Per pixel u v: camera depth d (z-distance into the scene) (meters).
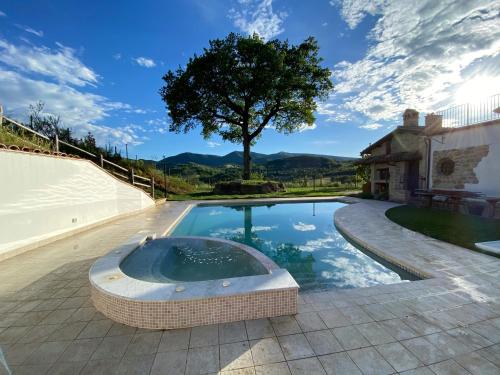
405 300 2.92
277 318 2.55
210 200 14.47
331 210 11.89
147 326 2.41
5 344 2.17
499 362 1.94
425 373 1.83
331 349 2.09
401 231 6.35
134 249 4.27
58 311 2.71
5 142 5.88
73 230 6.57
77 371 1.86
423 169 11.50
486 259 4.25
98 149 15.42
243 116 21.11
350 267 4.81
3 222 4.63
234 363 1.94
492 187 8.45
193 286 2.61
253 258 4.31
